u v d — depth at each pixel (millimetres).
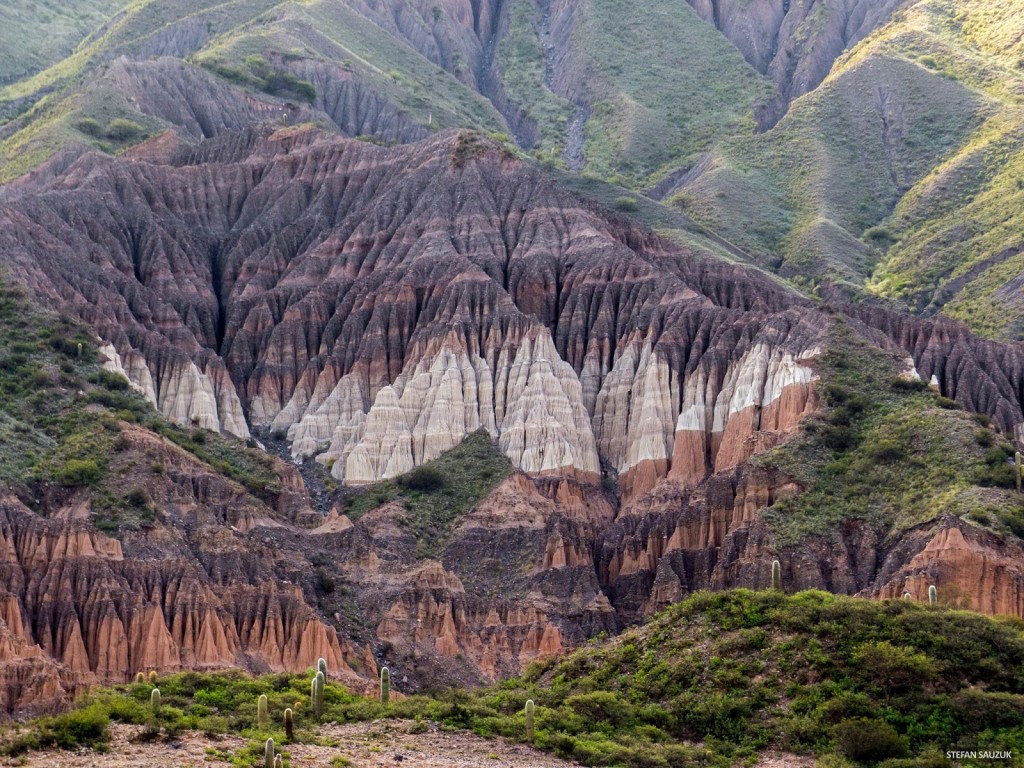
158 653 160250
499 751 115375
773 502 187375
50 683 151625
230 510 185250
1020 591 159625
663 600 186250
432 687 170500
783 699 121750
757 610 129875
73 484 176625
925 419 190250
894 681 119875
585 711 123812
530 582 190125
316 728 119312
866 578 174375
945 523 166000
